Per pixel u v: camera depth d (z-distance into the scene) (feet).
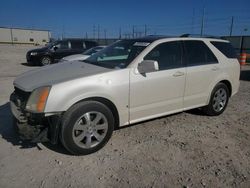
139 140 14.51
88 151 12.77
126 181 10.72
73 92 12.03
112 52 16.03
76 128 12.27
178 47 16.33
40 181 10.61
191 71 16.44
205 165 12.05
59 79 12.53
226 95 19.26
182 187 10.41
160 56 15.30
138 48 15.12
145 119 14.90
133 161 12.26
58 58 55.36
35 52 54.13
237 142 14.62
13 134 14.90
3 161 12.02
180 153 13.12
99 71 13.41
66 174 11.13
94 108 12.60
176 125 16.92
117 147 13.65
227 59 19.01
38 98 11.62
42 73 13.89
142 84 14.19
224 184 10.67
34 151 13.02
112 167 11.73
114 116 13.93
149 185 10.49
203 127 16.72
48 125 12.10
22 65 55.57
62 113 11.99
